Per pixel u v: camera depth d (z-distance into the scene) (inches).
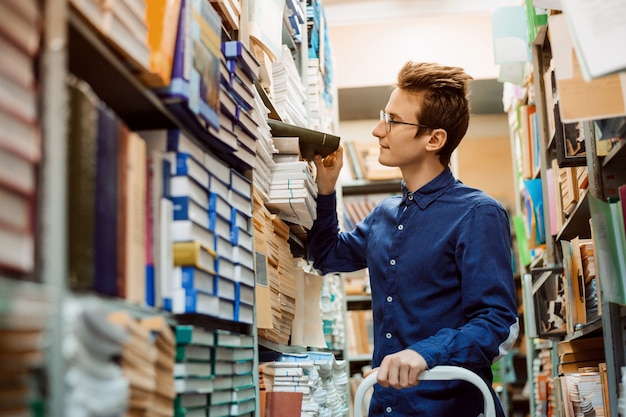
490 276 82.7
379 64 246.8
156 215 54.5
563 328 135.9
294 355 101.3
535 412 213.0
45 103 40.0
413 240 88.9
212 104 63.6
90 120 44.4
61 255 39.4
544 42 153.9
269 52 98.1
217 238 64.3
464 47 245.9
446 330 79.0
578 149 109.4
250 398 74.9
